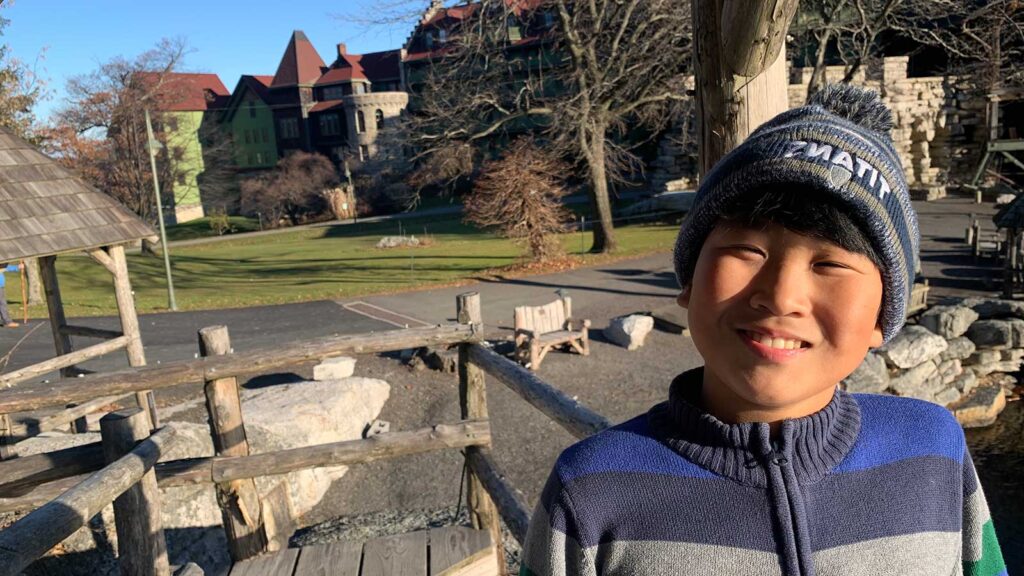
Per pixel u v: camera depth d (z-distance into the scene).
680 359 10.84
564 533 1.04
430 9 17.78
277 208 45.25
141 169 36.25
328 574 3.27
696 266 1.02
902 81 29.84
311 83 56.53
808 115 1.00
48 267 9.58
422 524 6.08
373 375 10.67
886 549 0.98
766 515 0.98
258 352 3.82
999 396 10.05
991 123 28.12
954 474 1.08
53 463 2.95
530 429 8.41
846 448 1.03
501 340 12.11
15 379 7.64
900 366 9.55
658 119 23.00
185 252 32.88
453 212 42.06
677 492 1.01
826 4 18.97
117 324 15.12
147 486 3.06
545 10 19.98
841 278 0.91
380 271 21.52
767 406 0.98
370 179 47.16
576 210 33.81
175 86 42.25
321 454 3.67
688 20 17.41
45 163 8.31
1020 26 20.94
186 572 2.53
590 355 11.23
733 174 0.96
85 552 5.02
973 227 16.59
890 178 0.94
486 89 20.08
